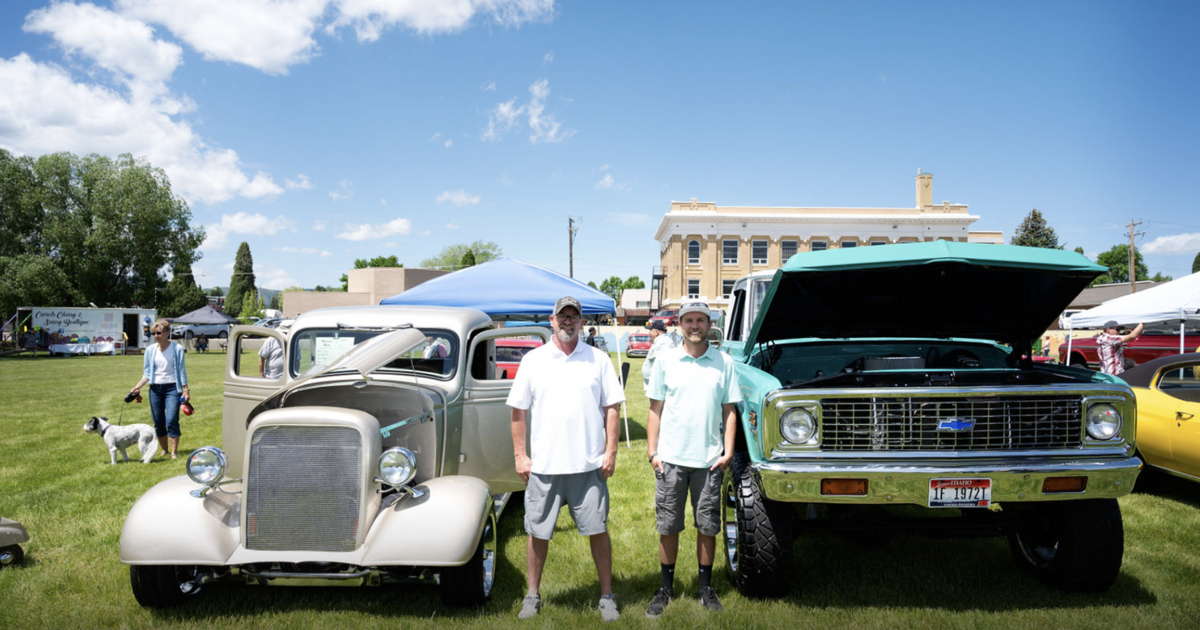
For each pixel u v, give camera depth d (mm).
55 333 31875
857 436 3363
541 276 8531
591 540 3510
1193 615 3357
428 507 3307
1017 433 3338
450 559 3172
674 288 46250
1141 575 3893
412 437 3986
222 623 3346
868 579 3930
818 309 4395
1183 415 5258
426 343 4016
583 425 3406
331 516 3271
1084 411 3318
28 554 4344
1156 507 5293
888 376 3703
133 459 7555
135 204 40438
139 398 7688
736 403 3580
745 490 3639
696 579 4004
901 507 5234
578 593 3793
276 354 5102
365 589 3830
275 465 3295
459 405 4379
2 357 29906
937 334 4781
